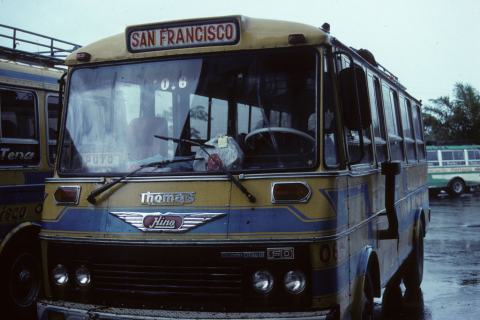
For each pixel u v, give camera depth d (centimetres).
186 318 401
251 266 408
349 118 429
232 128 443
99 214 451
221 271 412
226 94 448
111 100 483
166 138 456
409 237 811
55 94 799
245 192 412
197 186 428
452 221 1770
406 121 880
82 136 488
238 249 409
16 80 729
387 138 667
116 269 439
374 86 634
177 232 422
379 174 598
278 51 441
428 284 894
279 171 419
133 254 432
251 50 446
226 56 452
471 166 3012
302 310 402
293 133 428
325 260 404
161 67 469
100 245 444
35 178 745
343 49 496
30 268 738
